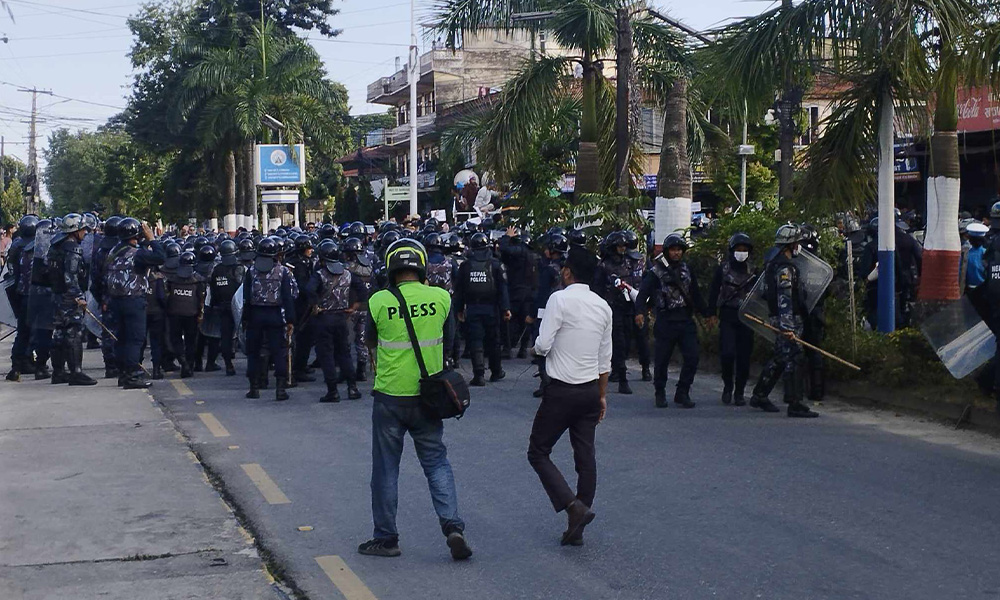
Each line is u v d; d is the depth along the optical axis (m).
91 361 17.27
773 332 11.32
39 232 14.09
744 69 13.07
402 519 7.47
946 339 10.08
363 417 11.63
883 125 12.92
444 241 14.54
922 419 10.77
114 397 12.87
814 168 13.53
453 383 6.41
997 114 20.84
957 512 7.33
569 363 6.79
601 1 19.81
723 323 11.90
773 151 30.81
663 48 20.30
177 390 13.85
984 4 11.56
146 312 14.51
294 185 44.22
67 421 11.15
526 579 6.12
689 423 10.84
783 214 13.77
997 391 9.83
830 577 6.03
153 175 63.72
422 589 5.97
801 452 9.31
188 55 47.12
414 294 6.49
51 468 8.94
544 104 20.45
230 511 7.62
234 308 14.89
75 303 14.03
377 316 6.48
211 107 42.62
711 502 7.71
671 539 6.84
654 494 7.98
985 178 22.41
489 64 52.03
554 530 7.13
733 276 11.81
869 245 14.18
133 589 5.98
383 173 60.25
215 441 10.27
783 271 10.96
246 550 6.72
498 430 10.68
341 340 12.84
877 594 5.74
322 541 6.95
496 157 20.56
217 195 53.12
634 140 20.95
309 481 8.59
